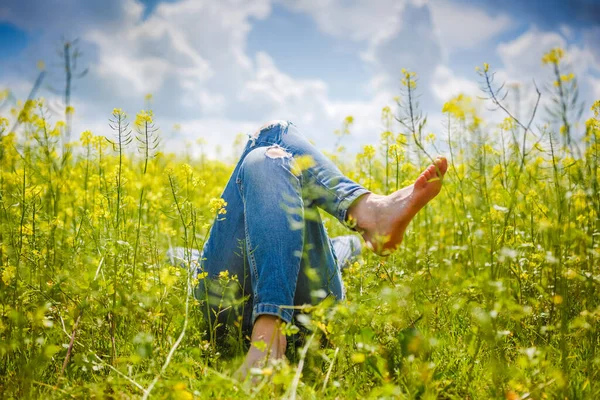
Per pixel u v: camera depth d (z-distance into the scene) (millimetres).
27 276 2248
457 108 1965
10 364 1950
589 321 2033
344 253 2900
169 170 2346
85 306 2010
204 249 2373
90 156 3424
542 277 2299
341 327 1869
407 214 2029
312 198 2180
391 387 1492
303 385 1639
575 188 2240
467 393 1736
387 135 3225
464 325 2186
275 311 1832
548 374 1707
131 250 2570
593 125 2236
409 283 2176
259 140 2271
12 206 2613
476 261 2842
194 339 2168
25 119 2148
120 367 1907
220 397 1530
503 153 2826
